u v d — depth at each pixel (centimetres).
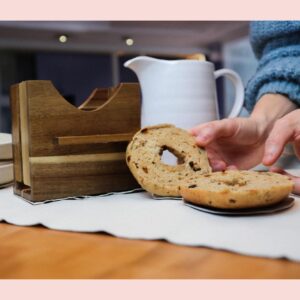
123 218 49
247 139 74
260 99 85
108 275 34
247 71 222
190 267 35
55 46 230
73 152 61
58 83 237
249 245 39
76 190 61
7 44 220
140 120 66
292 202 52
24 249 41
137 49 240
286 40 86
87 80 241
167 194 59
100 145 63
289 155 91
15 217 51
